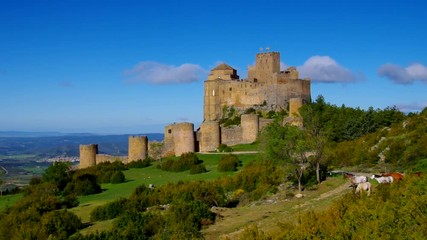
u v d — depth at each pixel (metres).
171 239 33.56
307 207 37.88
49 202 56.59
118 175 77.69
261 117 110.38
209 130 101.12
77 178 75.00
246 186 55.91
